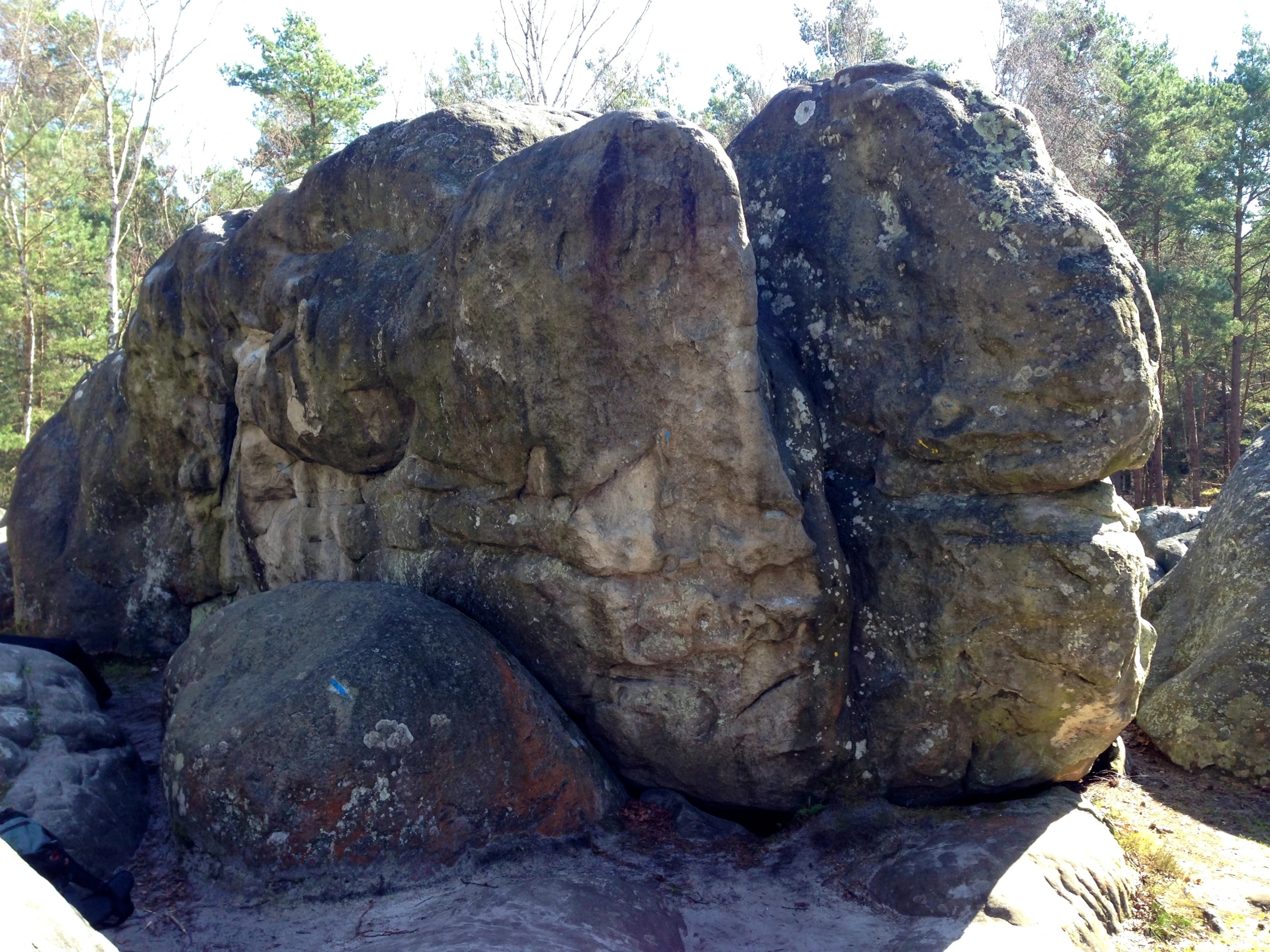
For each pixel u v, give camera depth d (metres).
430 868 3.64
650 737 4.21
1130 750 5.23
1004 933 3.26
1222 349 22.42
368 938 3.23
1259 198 22.92
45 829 3.51
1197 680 5.09
